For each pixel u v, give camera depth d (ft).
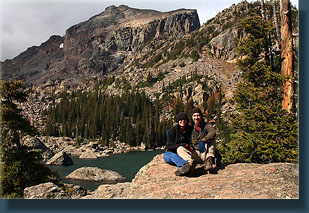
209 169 19.44
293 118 52.85
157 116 423.23
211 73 614.34
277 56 75.61
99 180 125.80
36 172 59.82
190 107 472.03
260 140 52.85
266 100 62.49
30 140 209.36
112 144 364.58
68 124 453.99
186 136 21.59
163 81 643.45
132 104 492.54
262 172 19.66
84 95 640.17
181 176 19.99
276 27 69.15
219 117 359.66
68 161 201.67
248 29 71.97
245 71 72.08
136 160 237.25
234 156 54.34
